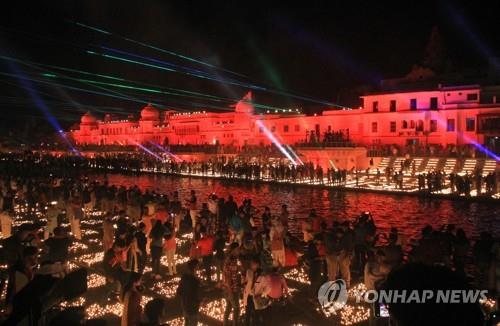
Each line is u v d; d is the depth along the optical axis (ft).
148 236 50.14
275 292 30.27
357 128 185.98
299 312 36.76
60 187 84.69
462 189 108.27
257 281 30.17
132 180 165.99
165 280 45.62
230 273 31.71
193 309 29.37
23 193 87.15
